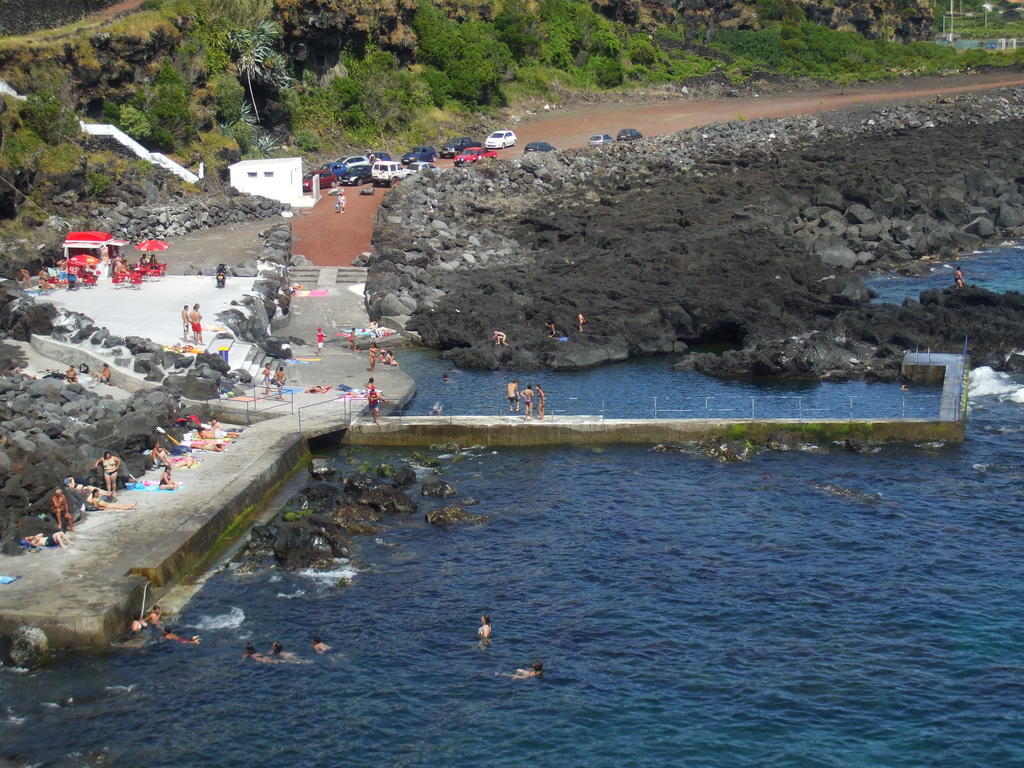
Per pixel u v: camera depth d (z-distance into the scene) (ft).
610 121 494.59
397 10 477.77
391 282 272.72
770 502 166.71
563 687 121.19
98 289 256.32
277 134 417.08
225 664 124.88
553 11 562.66
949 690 119.55
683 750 110.73
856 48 649.61
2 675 122.11
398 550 152.87
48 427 168.96
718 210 331.57
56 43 333.62
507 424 191.83
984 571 144.46
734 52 622.95
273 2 420.36
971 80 606.14
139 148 338.54
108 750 110.52
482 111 489.67
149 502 155.84
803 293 260.21
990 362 229.45
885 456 184.03
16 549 139.44
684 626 132.87
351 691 120.47
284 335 251.19
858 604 137.08
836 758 109.29
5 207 283.79
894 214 342.85
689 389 219.00
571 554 151.12
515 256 306.14
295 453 181.98
